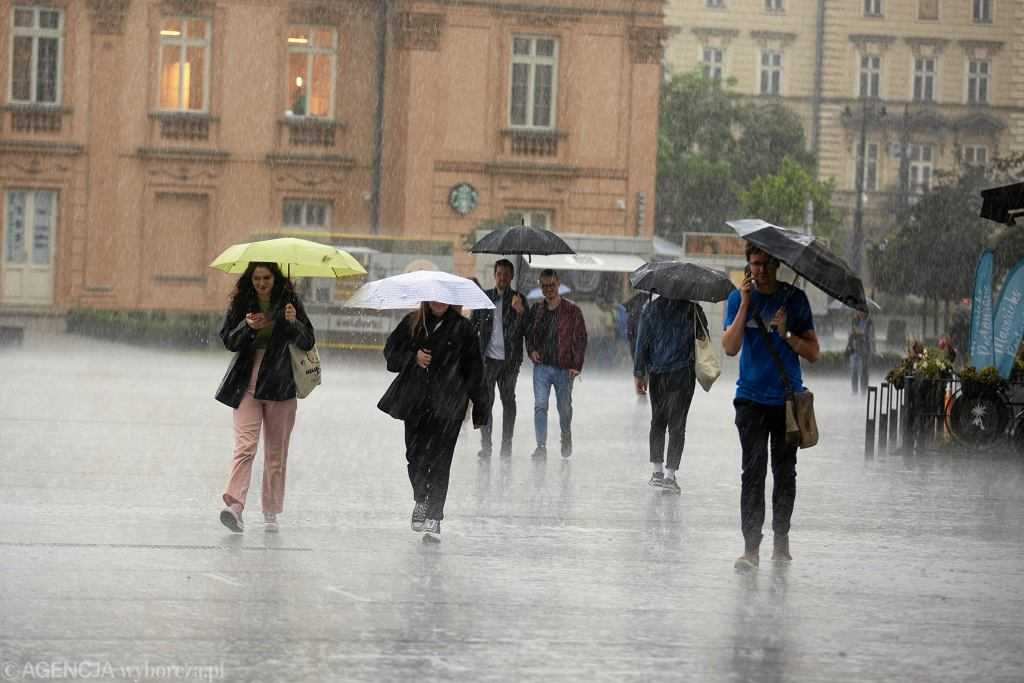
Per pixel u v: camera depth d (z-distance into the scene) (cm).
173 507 3089
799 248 2491
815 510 3372
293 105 11750
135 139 11531
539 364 4194
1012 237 4912
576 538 2855
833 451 4775
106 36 11481
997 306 4716
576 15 11625
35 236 11481
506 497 3400
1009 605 2330
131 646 1911
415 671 1819
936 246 12938
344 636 1994
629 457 4341
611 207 11756
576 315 4197
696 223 17288
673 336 3609
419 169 11444
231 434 4631
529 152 11619
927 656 1977
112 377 7212
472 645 1966
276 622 2070
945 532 3078
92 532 2756
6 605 2128
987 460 4544
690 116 17888
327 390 6838
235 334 2744
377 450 4306
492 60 11531
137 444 4256
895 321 14412
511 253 4184
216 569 2436
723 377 9231
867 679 1847
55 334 11069
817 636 2075
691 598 2316
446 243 9494
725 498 3503
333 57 11788
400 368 2788
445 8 11400
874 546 2872
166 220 11625
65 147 11425
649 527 3022
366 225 11769
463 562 2562
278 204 11700
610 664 1881
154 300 11594
